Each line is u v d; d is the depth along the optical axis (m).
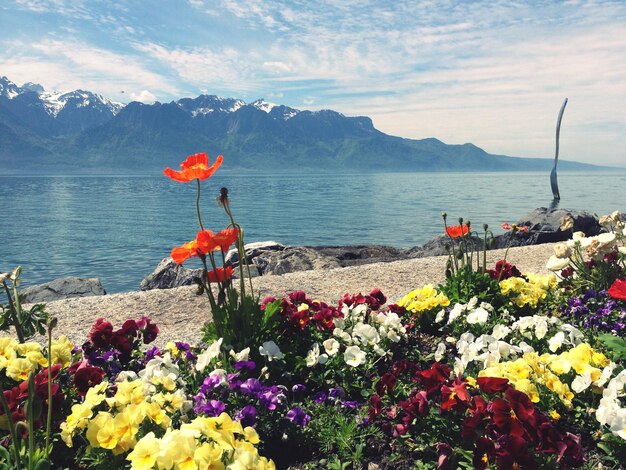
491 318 5.91
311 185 198.12
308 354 4.71
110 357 4.47
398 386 4.29
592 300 6.18
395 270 12.64
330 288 10.84
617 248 6.84
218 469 2.36
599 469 3.34
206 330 5.09
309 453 3.64
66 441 2.96
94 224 60.38
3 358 3.53
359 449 3.52
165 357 4.14
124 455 2.88
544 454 3.05
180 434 2.44
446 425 3.49
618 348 4.33
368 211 74.00
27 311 5.03
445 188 165.12
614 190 142.38
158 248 39.81
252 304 4.80
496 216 63.03
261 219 63.72
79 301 9.71
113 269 30.28
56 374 3.55
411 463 3.46
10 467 2.67
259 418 3.67
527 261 13.70
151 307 9.12
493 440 3.03
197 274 16.97
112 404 3.10
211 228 54.34
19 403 3.25
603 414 3.31
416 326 5.91
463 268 6.64
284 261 16.95
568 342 4.66
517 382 3.54
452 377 3.62
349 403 4.02
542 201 93.31
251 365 3.95
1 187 188.88
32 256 36.03
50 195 134.50
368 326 4.89
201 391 3.65
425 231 48.28
